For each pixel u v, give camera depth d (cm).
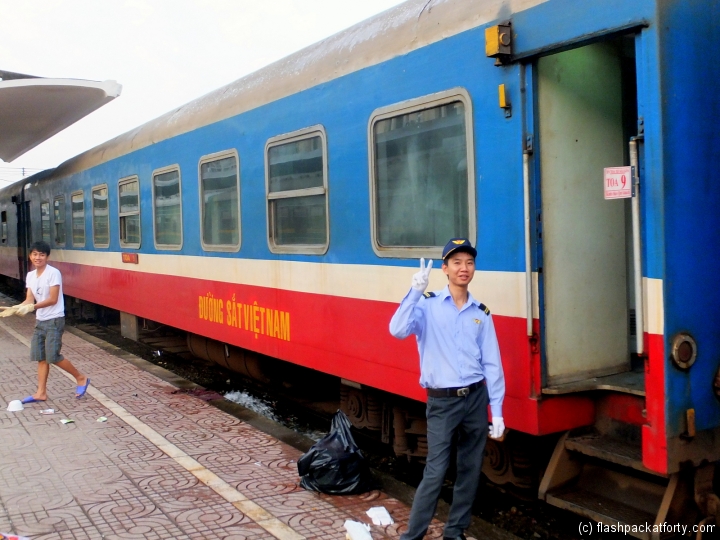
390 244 481
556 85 379
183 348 1055
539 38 358
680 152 318
